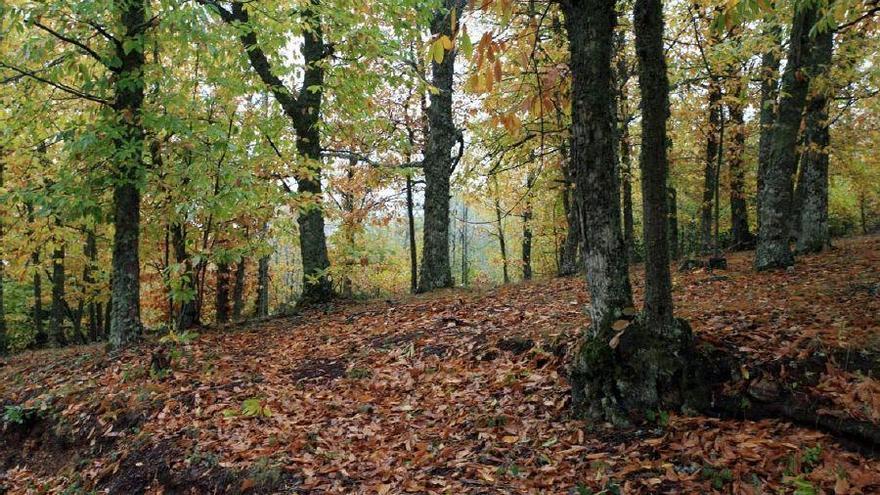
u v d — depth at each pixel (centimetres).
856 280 741
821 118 1180
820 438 425
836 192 2519
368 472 503
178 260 1012
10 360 1245
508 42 382
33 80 863
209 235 1043
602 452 462
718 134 1527
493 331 801
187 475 546
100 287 1588
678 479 403
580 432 494
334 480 495
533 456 479
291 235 1126
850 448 411
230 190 828
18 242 1034
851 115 1485
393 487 467
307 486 491
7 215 1070
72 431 707
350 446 557
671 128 1466
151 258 1279
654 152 479
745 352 520
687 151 1823
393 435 571
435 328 882
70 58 820
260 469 520
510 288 1202
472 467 475
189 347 916
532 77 892
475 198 1603
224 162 893
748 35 893
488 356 720
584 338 540
